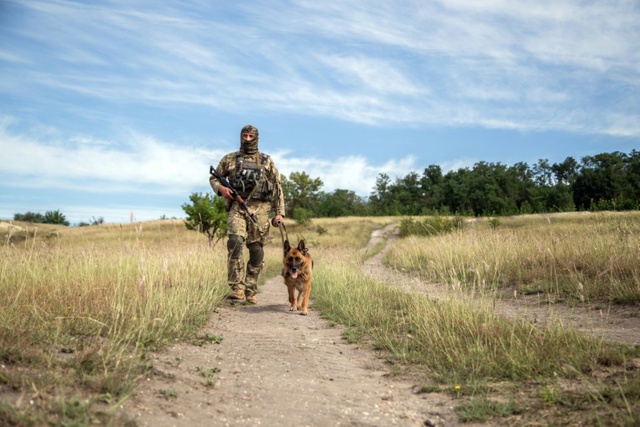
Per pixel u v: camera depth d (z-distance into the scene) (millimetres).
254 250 7734
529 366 3549
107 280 6297
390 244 36719
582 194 98500
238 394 3115
